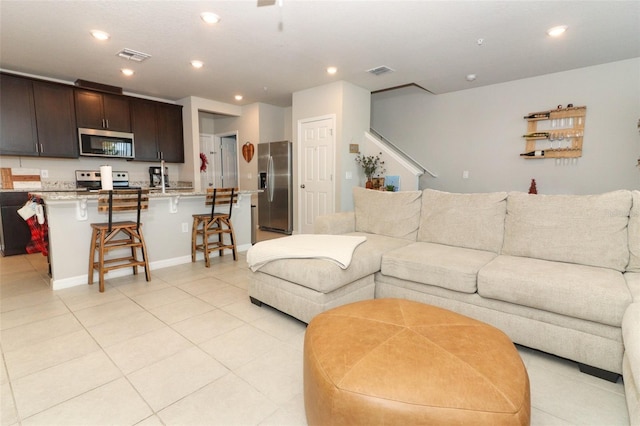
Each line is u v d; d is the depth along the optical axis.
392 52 3.72
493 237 2.50
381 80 4.84
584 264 2.06
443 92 5.61
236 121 6.76
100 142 5.04
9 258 4.14
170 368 1.81
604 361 1.66
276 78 4.71
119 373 1.76
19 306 2.62
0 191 4.16
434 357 1.18
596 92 4.29
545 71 4.49
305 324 2.36
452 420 1.00
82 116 4.85
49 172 4.91
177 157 6.02
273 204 6.18
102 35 3.24
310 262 2.22
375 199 3.31
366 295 2.49
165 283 3.21
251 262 2.56
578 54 3.86
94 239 3.05
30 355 1.92
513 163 5.04
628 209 2.02
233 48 3.59
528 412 1.05
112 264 3.41
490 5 2.71
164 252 3.81
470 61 4.05
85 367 1.81
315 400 1.21
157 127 5.71
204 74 4.51
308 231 5.55
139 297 2.84
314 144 5.29
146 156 5.61
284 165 5.89
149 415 1.45
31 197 3.35
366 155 5.40
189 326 2.30
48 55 3.77
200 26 3.06
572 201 2.21
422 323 1.44
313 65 4.16
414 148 6.13
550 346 1.83
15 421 1.41
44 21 2.94
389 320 1.47
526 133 4.88
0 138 4.22
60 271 3.04
